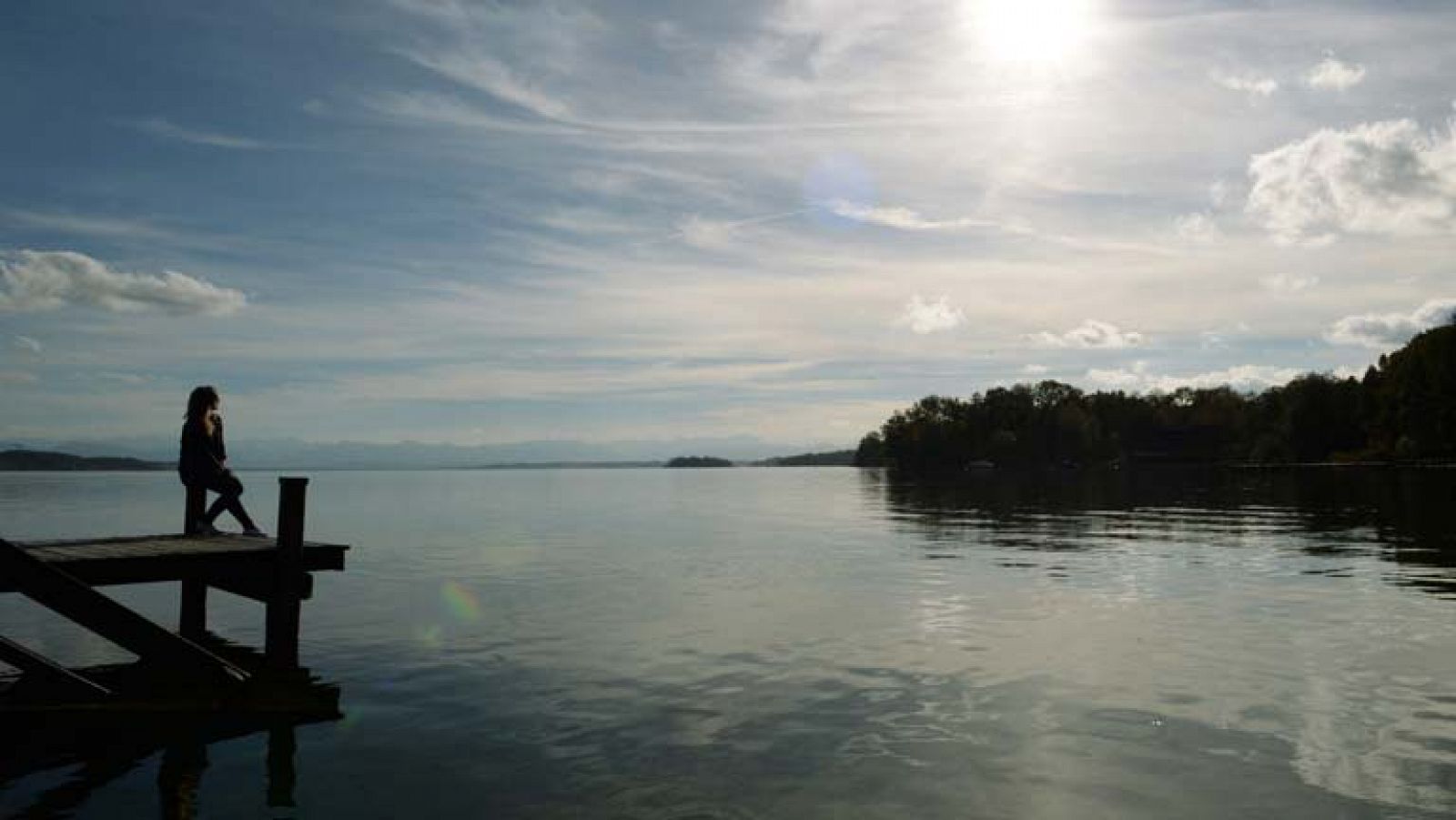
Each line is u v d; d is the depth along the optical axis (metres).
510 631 13.32
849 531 32.09
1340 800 6.69
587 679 10.42
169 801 6.80
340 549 11.63
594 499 68.44
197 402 13.87
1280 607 14.95
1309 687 9.89
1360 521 33.56
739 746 7.98
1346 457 128.75
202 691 9.48
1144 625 13.50
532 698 9.61
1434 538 26.34
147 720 8.96
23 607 15.77
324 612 15.02
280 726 8.71
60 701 9.09
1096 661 11.22
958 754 7.75
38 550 11.33
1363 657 11.29
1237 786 6.98
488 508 52.44
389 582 18.75
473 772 7.38
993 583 18.05
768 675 10.56
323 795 6.90
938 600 16.05
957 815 6.45
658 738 8.23
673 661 11.31
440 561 22.88
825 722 8.71
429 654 11.73
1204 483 81.56
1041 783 7.08
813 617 14.38
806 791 6.92
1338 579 18.09
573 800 6.74
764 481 138.75
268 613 11.02
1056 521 36.28
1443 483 65.56
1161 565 20.75
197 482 13.75
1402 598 15.68
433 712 9.12
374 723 8.77
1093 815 6.45
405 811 6.55
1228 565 20.56
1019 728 8.49
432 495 76.31
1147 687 9.95
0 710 8.99
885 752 7.82
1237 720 8.70
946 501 56.66
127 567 10.49
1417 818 6.34
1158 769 7.38
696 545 27.08
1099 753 7.78
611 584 18.23
